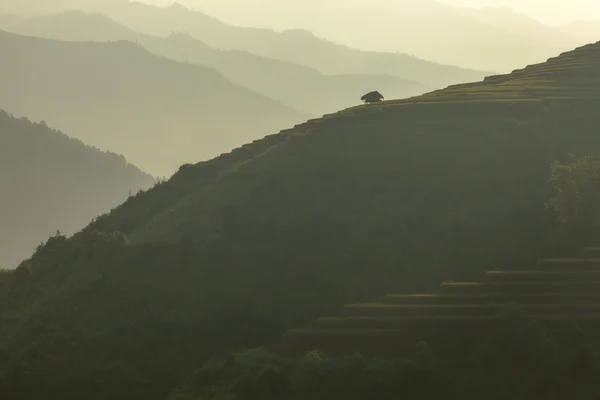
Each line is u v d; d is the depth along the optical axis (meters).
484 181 112.12
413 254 100.12
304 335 84.44
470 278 93.75
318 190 116.31
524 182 110.94
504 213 104.88
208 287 101.62
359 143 127.31
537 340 75.00
